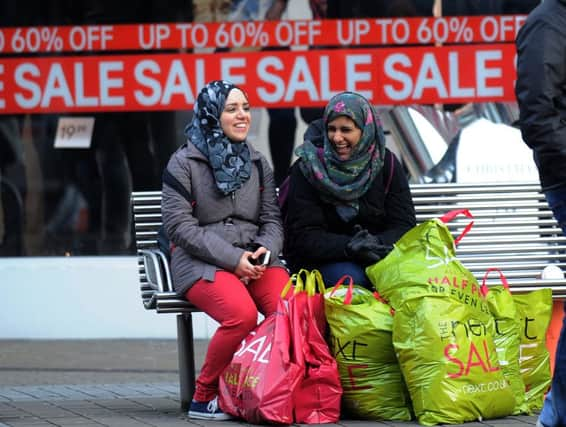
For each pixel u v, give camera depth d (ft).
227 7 70.33
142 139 70.95
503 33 69.92
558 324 51.60
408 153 69.31
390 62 70.08
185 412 48.60
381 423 44.73
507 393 44.68
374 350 44.98
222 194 47.24
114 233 71.56
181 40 70.49
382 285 45.37
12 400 52.39
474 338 44.01
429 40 69.97
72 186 71.51
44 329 71.00
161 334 70.95
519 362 47.39
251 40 70.44
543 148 38.65
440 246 45.03
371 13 70.13
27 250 71.72
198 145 47.29
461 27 69.92
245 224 47.85
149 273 48.78
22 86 71.20
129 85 70.90
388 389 45.14
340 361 45.24
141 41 70.64
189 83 70.64
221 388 45.93
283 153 70.59
